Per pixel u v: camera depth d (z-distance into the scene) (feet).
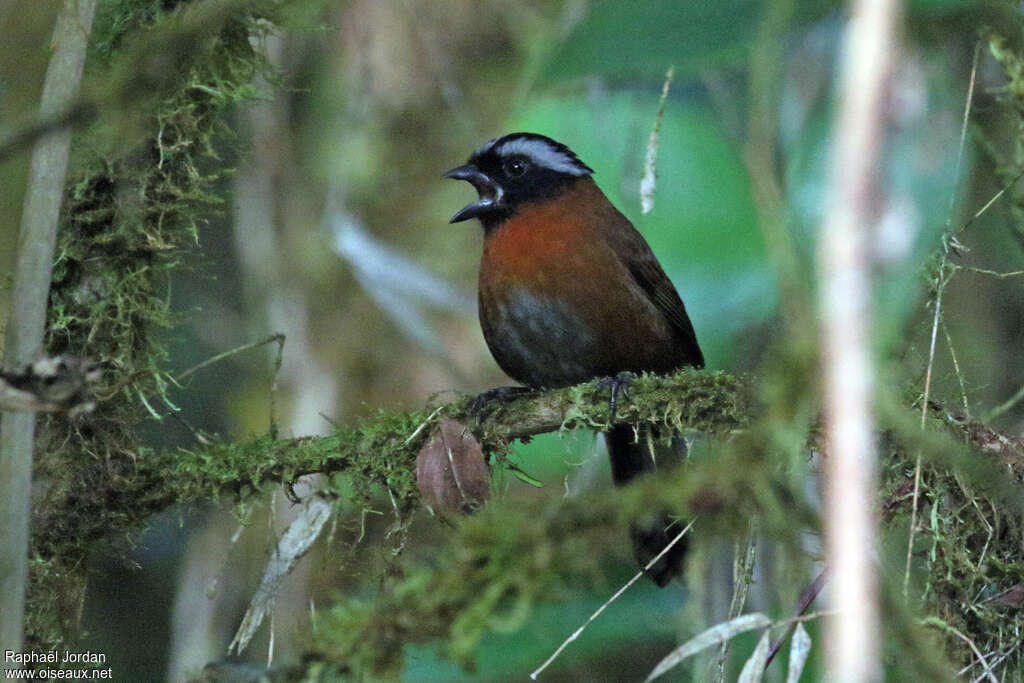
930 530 21.07
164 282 24.61
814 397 14.06
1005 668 21.68
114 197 22.94
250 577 37.65
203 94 23.41
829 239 12.24
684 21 27.91
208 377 43.19
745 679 16.40
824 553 18.53
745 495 15.15
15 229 24.47
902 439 20.51
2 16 23.94
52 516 22.43
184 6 22.53
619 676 36.40
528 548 14.25
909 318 24.79
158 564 42.34
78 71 19.57
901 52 28.96
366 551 25.64
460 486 24.31
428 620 14.52
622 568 31.60
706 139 37.01
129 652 40.81
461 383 42.50
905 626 15.28
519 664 29.01
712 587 30.07
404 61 46.24
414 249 46.39
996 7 27.58
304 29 24.50
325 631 14.96
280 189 44.27
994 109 30.01
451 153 46.57
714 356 34.78
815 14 28.43
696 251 35.65
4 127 19.72
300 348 43.04
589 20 29.60
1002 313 33.24
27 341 18.62
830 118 34.06
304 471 24.31
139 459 23.82
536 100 37.58
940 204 31.19
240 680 15.25
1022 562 22.27
